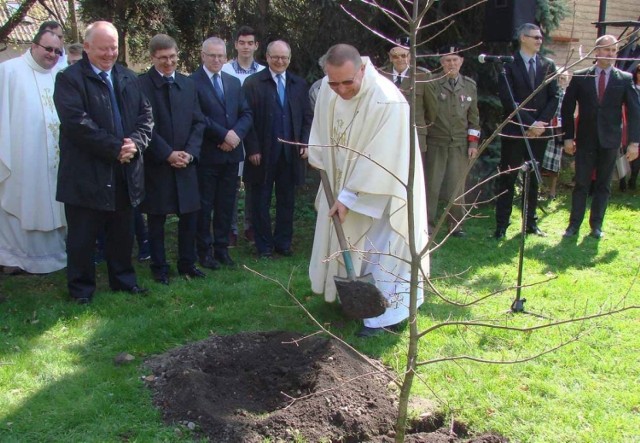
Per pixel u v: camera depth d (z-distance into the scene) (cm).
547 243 721
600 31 920
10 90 570
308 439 338
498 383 396
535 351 441
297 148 662
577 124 731
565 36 1166
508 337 462
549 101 711
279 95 655
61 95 482
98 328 473
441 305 530
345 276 497
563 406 375
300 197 905
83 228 514
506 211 738
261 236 670
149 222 578
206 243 632
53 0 945
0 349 434
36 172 577
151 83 552
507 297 554
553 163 883
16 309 507
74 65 492
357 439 346
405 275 479
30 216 578
